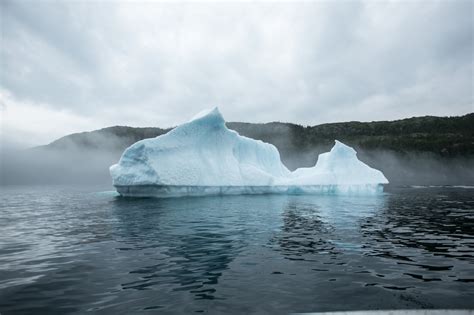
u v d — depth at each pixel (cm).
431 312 415
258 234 940
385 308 430
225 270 596
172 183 2081
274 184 2633
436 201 2081
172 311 423
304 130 11775
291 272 585
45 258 678
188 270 596
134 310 426
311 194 2644
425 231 993
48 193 2950
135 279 546
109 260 661
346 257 686
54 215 1389
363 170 2739
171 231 988
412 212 1487
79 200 2136
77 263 641
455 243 822
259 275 568
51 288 505
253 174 2566
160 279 546
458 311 417
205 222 1157
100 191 3266
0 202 2059
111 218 1273
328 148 9631
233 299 461
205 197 2256
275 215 1352
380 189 2827
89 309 429
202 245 796
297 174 3144
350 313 415
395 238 884
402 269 602
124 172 2145
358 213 1435
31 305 442
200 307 435
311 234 938
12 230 1020
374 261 655
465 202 2019
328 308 431
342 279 546
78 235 930
